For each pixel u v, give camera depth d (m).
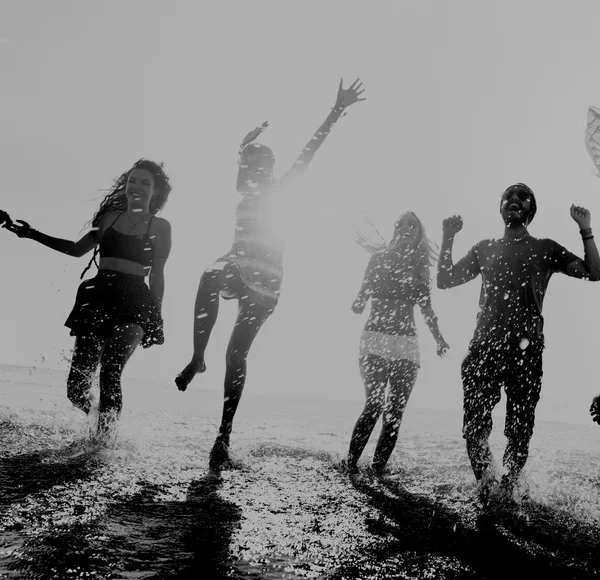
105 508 2.47
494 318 3.68
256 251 4.23
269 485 3.13
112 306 4.17
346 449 4.47
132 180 4.35
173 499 2.70
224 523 2.40
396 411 4.08
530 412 3.59
